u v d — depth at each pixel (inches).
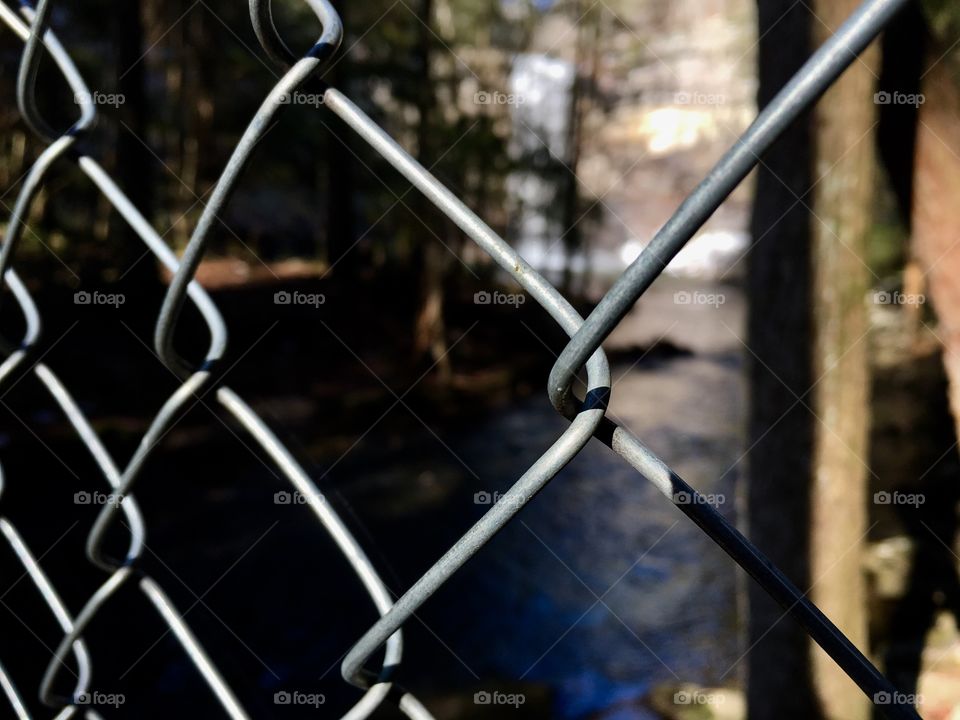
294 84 16.6
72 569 173.5
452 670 171.6
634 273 11.9
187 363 21.6
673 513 264.8
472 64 465.7
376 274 473.1
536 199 494.0
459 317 435.8
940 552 166.9
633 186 689.0
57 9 386.3
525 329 435.2
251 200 559.5
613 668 171.9
